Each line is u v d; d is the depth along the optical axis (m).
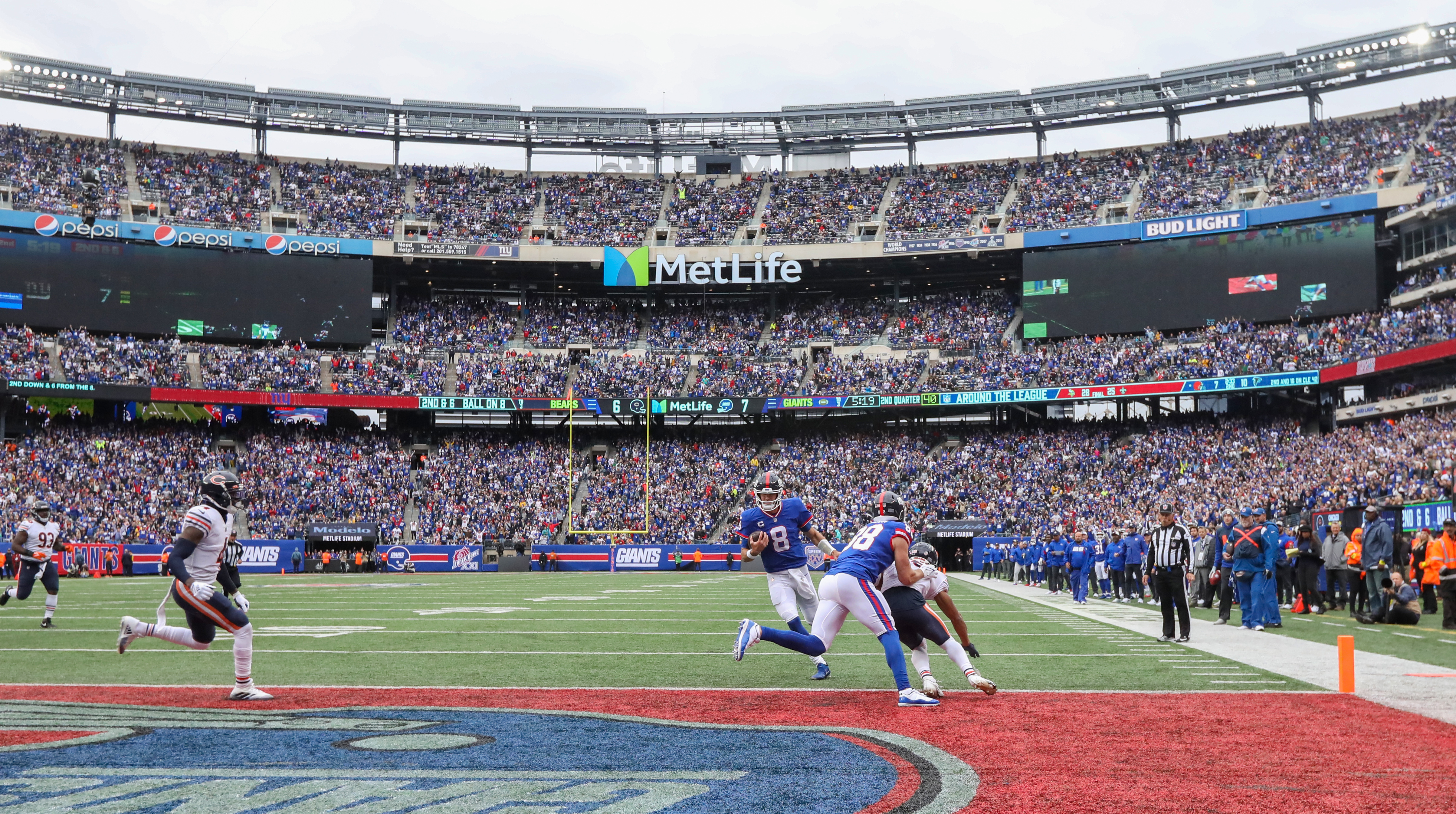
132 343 47.38
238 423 49.28
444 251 51.12
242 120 55.84
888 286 56.22
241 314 49.03
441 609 18.83
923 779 5.24
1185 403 48.47
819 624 8.31
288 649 11.69
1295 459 40.81
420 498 47.59
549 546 44.75
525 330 54.69
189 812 4.58
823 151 59.19
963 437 49.88
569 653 11.39
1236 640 13.06
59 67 51.28
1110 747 6.07
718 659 10.78
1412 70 49.03
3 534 39.50
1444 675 9.36
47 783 5.12
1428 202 41.41
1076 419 50.06
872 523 8.27
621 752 5.90
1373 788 5.07
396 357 50.56
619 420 52.84
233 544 10.27
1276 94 51.91
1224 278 46.50
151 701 7.86
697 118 58.38
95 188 48.47
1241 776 5.32
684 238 54.88
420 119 57.44
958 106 55.94
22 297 45.88
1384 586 15.87
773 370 51.50
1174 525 12.84
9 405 45.00
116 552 39.34
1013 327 51.97
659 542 47.09
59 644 12.36
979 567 42.84
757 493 10.19
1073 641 12.94
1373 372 39.41
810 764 5.58
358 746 6.07
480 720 6.97
